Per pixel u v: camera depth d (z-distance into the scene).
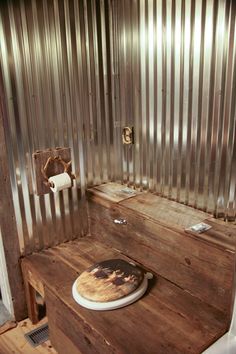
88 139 2.16
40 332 1.99
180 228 1.61
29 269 1.93
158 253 1.75
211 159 1.68
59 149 2.01
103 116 2.19
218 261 1.45
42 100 1.90
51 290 1.68
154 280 1.73
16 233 1.96
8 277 1.99
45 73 1.88
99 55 2.07
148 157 2.06
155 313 1.49
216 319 1.45
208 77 1.61
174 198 1.95
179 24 1.68
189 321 1.44
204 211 1.79
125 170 2.27
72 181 2.06
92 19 1.99
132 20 1.93
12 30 1.71
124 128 2.16
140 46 1.93
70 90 2.00
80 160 2.15
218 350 1.31
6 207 1.88
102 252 2.05
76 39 1.96
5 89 1.74
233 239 1.49
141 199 2.02
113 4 2.02
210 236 1.52
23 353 1.83
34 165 1.92
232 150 1.58
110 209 2.01
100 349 1.40
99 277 1.67
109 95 2.18
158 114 1.92
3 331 1.99
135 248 1.91
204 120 1.67
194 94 1.69
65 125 2.03
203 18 1.56
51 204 2.08
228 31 1.48
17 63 1.76
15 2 1.69
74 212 2.21
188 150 1.79
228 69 1.52
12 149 1.84
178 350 1.29
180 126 1.80
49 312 1.78
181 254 1.62
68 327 1.61
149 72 1.91
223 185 1.65
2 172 1.82
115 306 1.51
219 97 1.58
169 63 1.78
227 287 1.43
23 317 2.10
